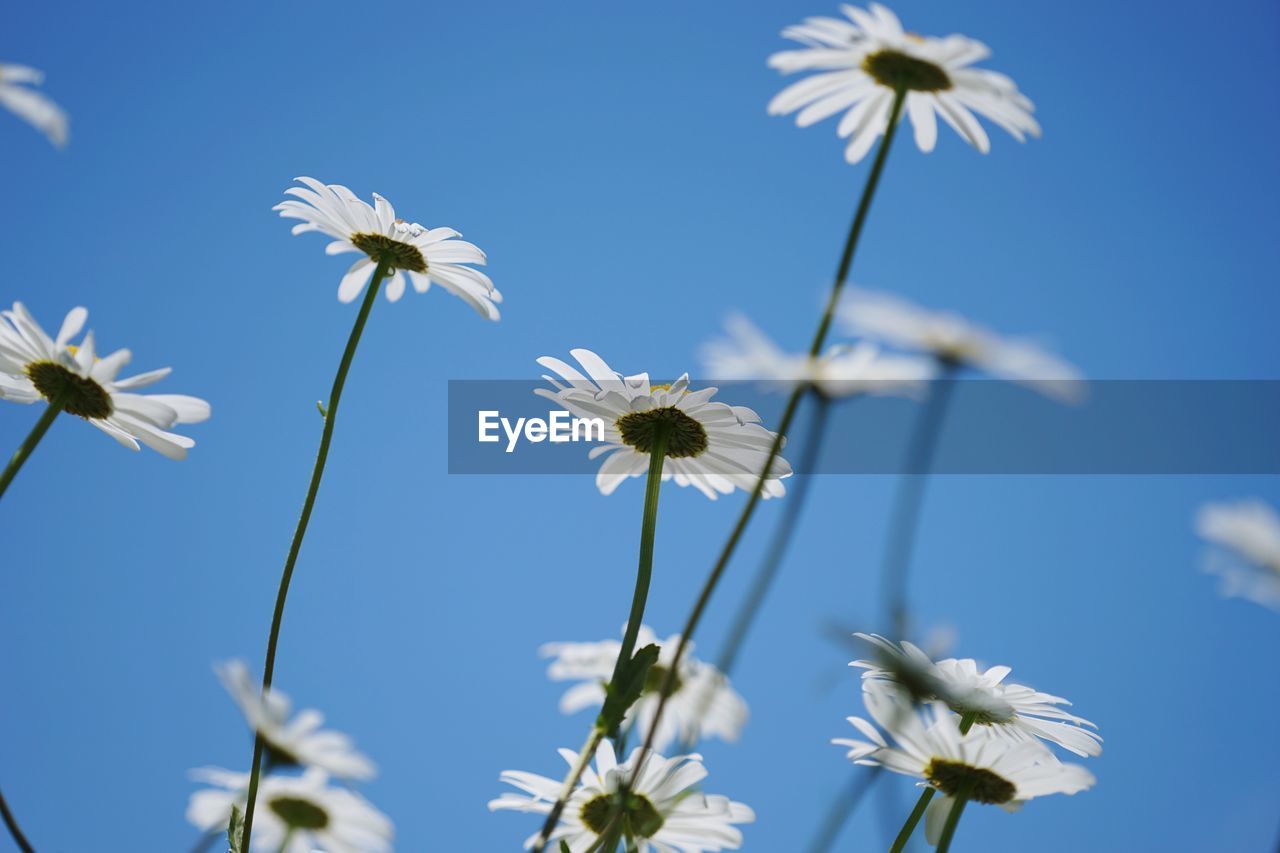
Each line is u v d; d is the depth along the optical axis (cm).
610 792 69
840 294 65
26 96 65
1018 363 62
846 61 70
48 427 70
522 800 70
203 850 69
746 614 64
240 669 67
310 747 67
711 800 69
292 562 69
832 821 64
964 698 67
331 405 70
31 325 69
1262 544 59
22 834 66
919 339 62
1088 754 68
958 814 66
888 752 67
